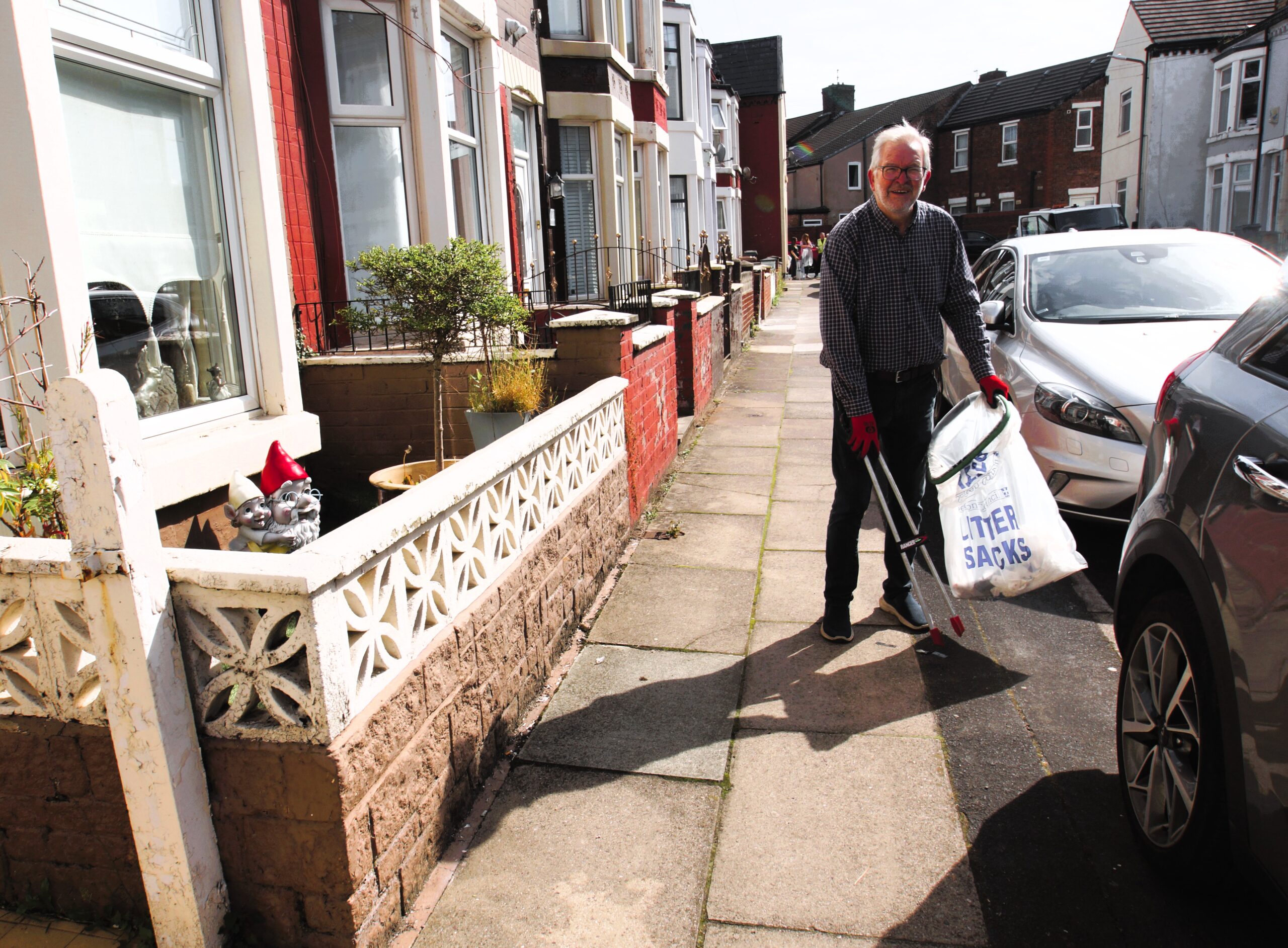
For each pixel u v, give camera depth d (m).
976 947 2.20
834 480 6.45
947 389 6.91
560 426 3.62
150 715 1.95
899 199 3.38
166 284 4.29
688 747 3.11
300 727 1.98
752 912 2.33
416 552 2.40
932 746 3.08
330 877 2.06
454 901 2.40
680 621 4.17
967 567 3.60
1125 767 2.60
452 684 2.64
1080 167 40.12
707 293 11.30
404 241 7.25
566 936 2.26
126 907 2.24
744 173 33.91
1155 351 4.73
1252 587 1.98
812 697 3.43
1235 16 29.12
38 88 3.34
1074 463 4.53
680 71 22.12
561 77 12.33
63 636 2.08
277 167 4.88
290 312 4.97
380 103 7.11
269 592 1.91
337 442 5.75
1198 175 29.09
